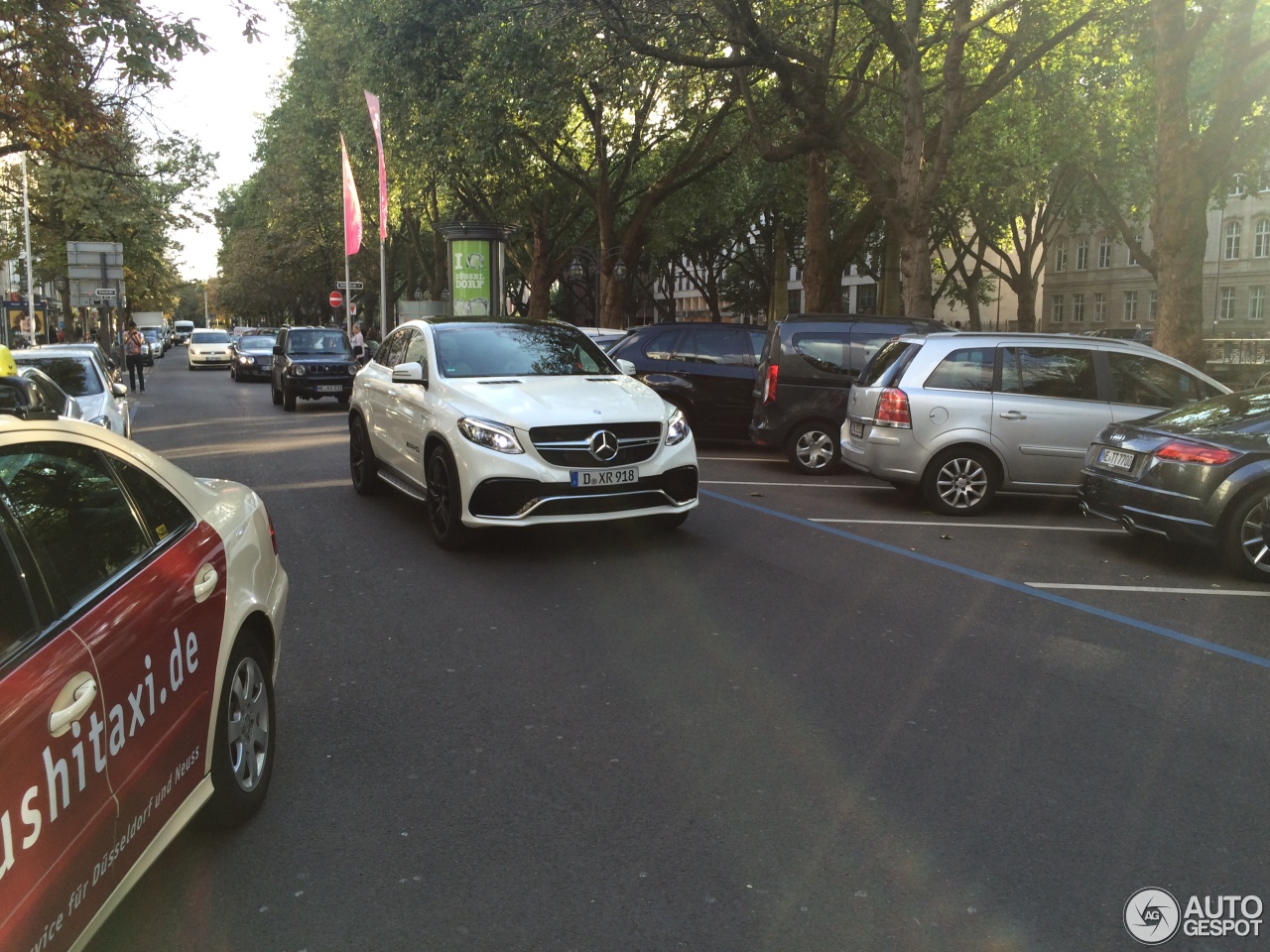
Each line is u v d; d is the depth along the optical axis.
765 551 7.68
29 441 2.64
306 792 3.69
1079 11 18.61
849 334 11.98
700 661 5.16
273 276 64.31
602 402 7.44
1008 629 5.82
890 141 24.88
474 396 7.45
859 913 2.96
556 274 36.19
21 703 2.07
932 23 20.64
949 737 4.26
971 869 3.22
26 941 2.00
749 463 12.85
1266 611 6.33
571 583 6.67
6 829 1.95
